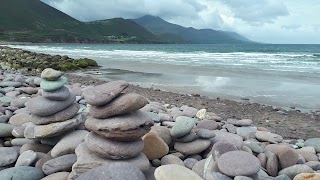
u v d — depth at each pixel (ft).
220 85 8.93
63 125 2.77
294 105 6.53
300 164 2.74
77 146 2.54
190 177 1.99
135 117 2.37
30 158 2.55
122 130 2.27
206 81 9.68
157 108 4.88
